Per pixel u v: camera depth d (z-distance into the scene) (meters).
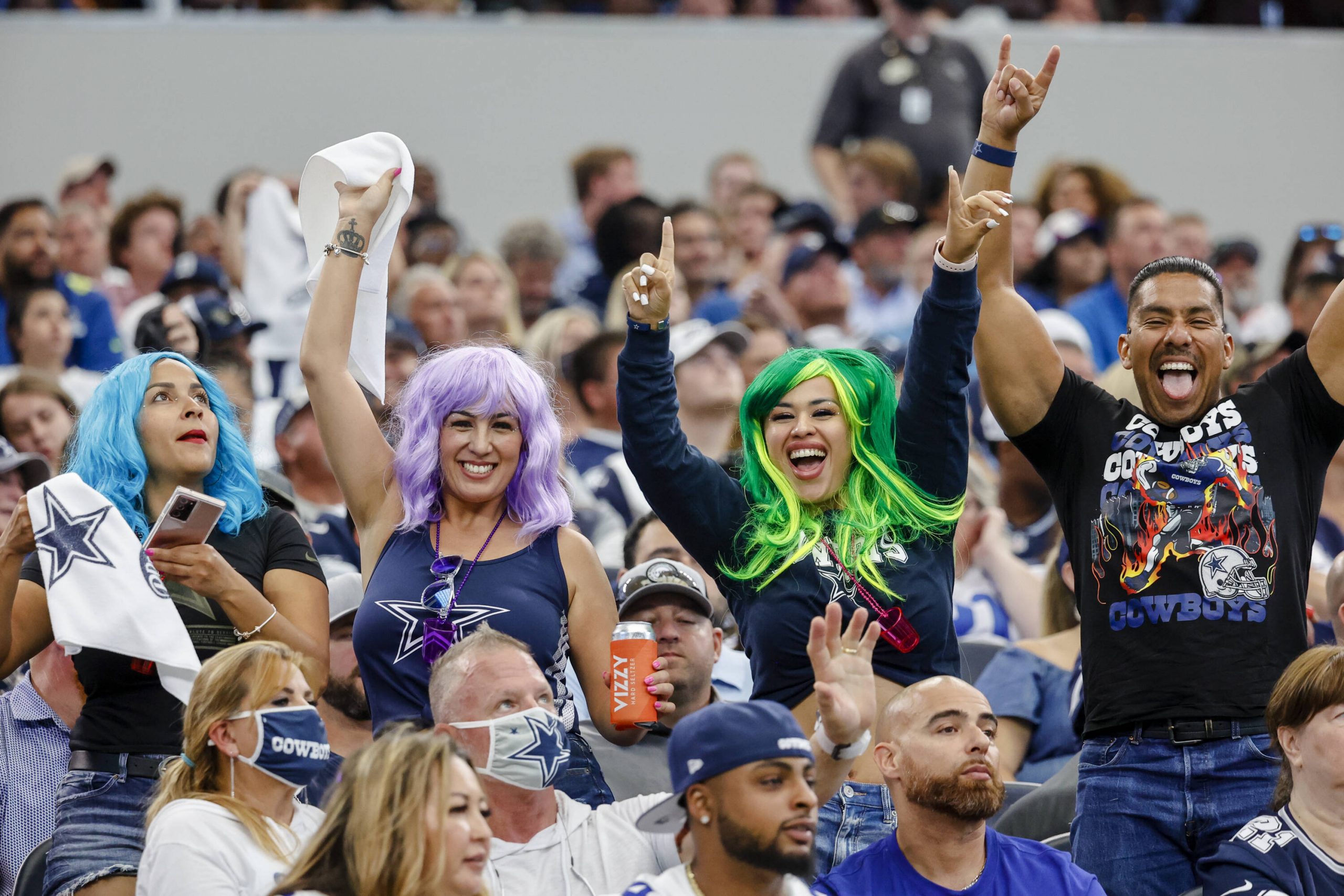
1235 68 40.31
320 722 13.42
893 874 14.03
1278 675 14.40
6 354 31.61
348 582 18.19
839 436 15.39
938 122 38.47
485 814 11.74
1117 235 34.75
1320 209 40.38
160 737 14.66
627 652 14.47
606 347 27.97
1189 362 15.00
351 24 37.50
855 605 14.81
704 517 15.25
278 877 12.77
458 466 15.06
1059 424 15.59
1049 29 40.06
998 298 15.82
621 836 13.88
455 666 13.58
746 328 28.73
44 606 15.28
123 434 15.58
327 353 15.56
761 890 12.08
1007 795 17.97
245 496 15.95
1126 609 14.72
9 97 36.41
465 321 31.94
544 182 38.31
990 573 23.91
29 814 17.50
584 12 41.22
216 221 33.94
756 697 15.02
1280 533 14.67
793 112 39.28
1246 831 14.05
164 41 36.81
